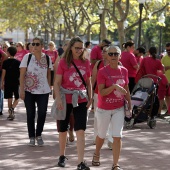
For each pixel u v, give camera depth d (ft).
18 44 67.51
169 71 55.77
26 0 155.63
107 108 30.32
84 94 30.78
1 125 47.93
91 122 50.98
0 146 37.63
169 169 31.68
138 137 42.93
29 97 37.58
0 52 52.29
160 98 54.24
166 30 181.47
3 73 51.08
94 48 50.85
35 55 37.47
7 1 158.71
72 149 36.96
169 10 104.99
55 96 31.12
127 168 31.60
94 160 32.04
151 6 107.45
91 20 164.96
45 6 161.07
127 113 30.42
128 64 53.06
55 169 30.86
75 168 31.14
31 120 37.83
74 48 30.68
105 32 117.60
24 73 37.40
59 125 31.55
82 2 144.25
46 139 40.78
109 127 32.81
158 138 42.75
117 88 29.73
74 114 30.83
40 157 34.04
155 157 35.04
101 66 36.37
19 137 41.60
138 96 47.73
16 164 31.99
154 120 48.19
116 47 30.22
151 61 52.90
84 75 31.04
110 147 36.73
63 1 147.74
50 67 37.91
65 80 30.83
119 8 100.22
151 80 48.08
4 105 64.95
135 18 131.34
